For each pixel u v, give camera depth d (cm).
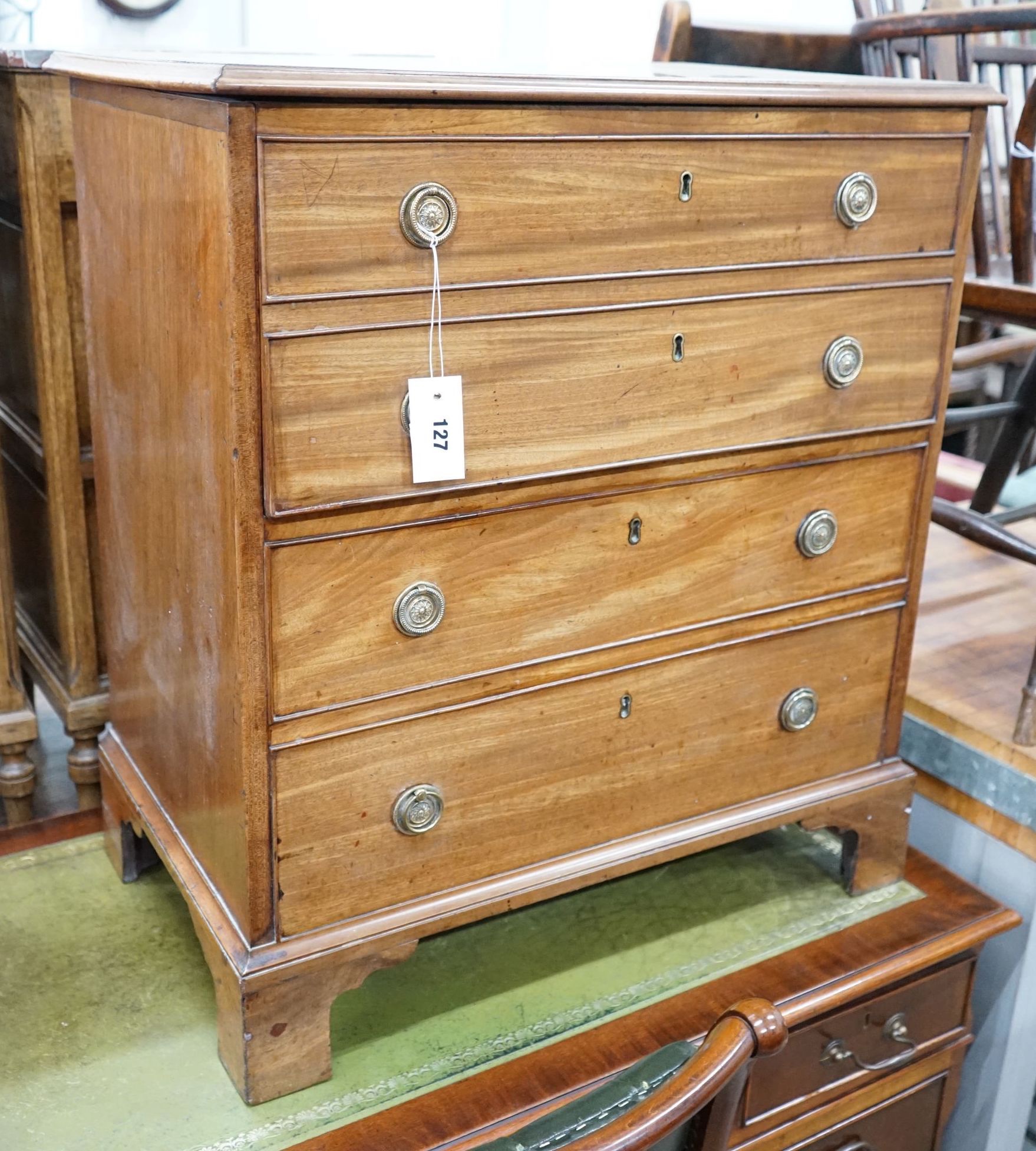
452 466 113
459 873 130
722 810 146
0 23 197
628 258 117
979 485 224
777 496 137
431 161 104
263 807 116
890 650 152
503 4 248
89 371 139
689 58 201
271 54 127
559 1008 136
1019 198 167
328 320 104
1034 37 233
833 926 152
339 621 115
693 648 137
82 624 175
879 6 204
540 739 130
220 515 109
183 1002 135
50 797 203
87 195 130
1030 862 168
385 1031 132
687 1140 88
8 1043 128
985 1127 180
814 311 130
